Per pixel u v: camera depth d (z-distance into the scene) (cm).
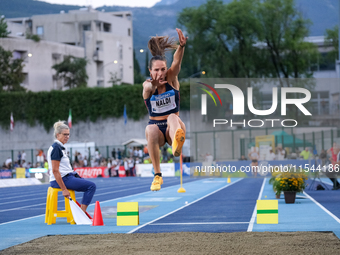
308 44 4369
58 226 883
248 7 4288
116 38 7719
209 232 733
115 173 3734
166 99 499
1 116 5016
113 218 999
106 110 4822
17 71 5981
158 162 516
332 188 1800
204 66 4450
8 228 878
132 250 574
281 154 2667
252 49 4378
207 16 4444
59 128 916
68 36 7506
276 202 852
